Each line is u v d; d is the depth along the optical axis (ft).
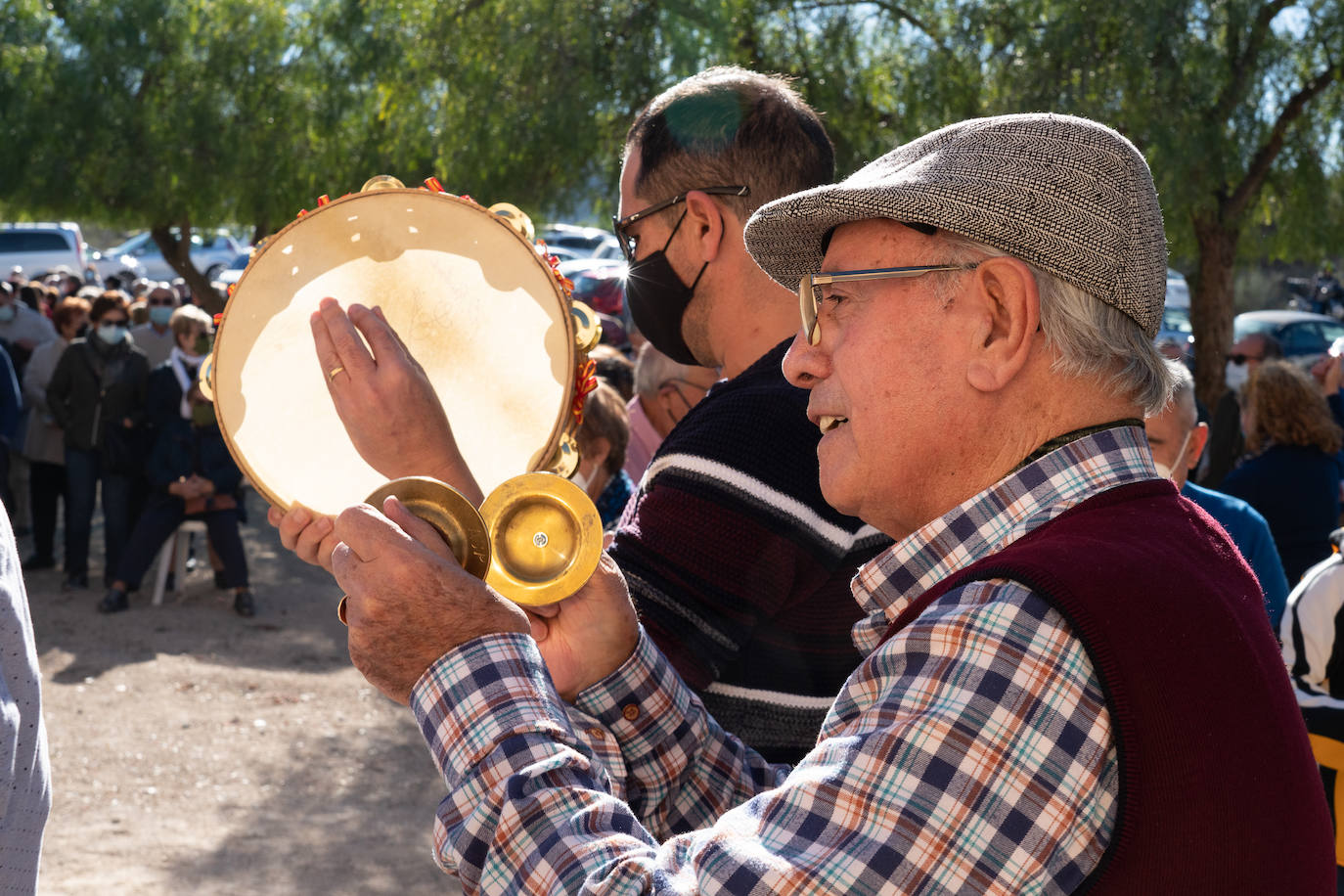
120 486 26.37
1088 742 2.93
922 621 3.13
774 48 34.65
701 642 4.76
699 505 4.77
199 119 45.52
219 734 18.97
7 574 4.63
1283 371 14.97
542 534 4.05
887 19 34.88
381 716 20.17
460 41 37.14
